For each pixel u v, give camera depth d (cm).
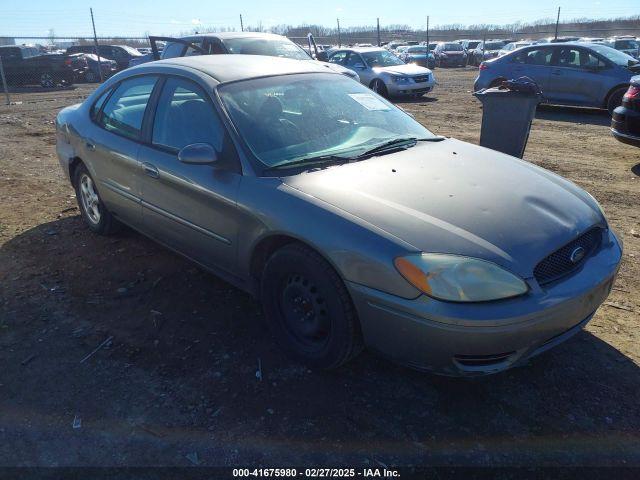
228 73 362
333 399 275
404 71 1484
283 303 303
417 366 255
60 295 380
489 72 1282
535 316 240
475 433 252
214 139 333
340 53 1616
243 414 265
